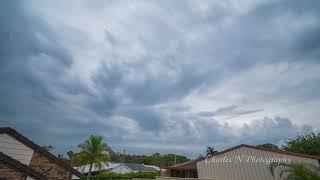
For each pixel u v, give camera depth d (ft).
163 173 102.73
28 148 42.19
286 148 110.32
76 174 47.70
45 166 43.52
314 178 39.42
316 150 97.66
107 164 141.08
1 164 24.84
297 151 103.76
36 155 43.04
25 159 41.27
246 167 68.39
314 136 104.17
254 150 68.95
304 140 105.81
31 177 27.45
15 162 25.89
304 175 40.19
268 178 63.87
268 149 66.85
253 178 66.23
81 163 139.54
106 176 143.84
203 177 73.51
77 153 140.05
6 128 40.16
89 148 136.56
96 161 135.44
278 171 62.59
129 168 181.78
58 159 45.37
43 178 28.53
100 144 139.03
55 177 44.29
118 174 147.23
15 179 25.77
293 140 110.11
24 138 41.83
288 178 42.98
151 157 285.84
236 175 69.05
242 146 71.56
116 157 261.24
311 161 60.49
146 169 199.21
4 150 39.19
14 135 40.86
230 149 73.05
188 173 89.97
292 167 43.55
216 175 71.92
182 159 254.88
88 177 135.13
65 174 45.93
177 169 91.40
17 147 40.88
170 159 256.93
